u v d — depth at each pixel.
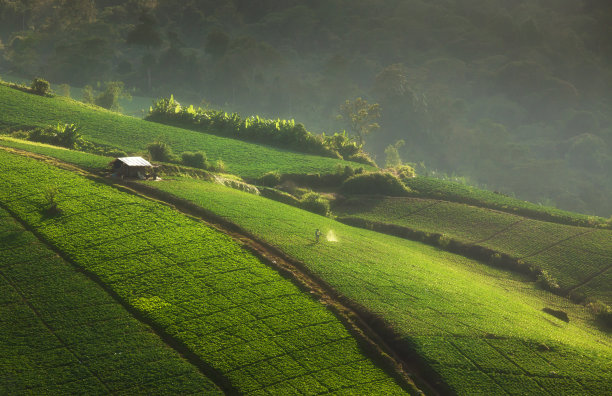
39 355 34.91
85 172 65.00
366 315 42.50
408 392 35.25
